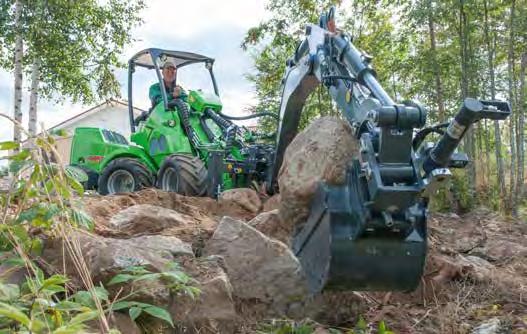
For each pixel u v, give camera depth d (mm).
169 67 7168
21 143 2732
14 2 13523
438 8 11938
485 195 12578
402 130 2525
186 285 2828
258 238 3383
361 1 12734
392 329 3473
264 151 5770
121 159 7137
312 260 2898
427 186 2500
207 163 6320
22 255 2314
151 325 2750
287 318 3271
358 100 3168
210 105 6715
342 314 3414
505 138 20203
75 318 1854
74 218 2713
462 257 4691
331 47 3588
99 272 2734
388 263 2697
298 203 3098
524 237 6242
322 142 3113
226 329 2922
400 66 13023
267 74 13312
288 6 12398
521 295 4188
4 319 2035
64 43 13641
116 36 14594
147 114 7488
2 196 2861
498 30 13312
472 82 12719
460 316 3719
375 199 2504
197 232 3982
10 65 14148
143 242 3250
